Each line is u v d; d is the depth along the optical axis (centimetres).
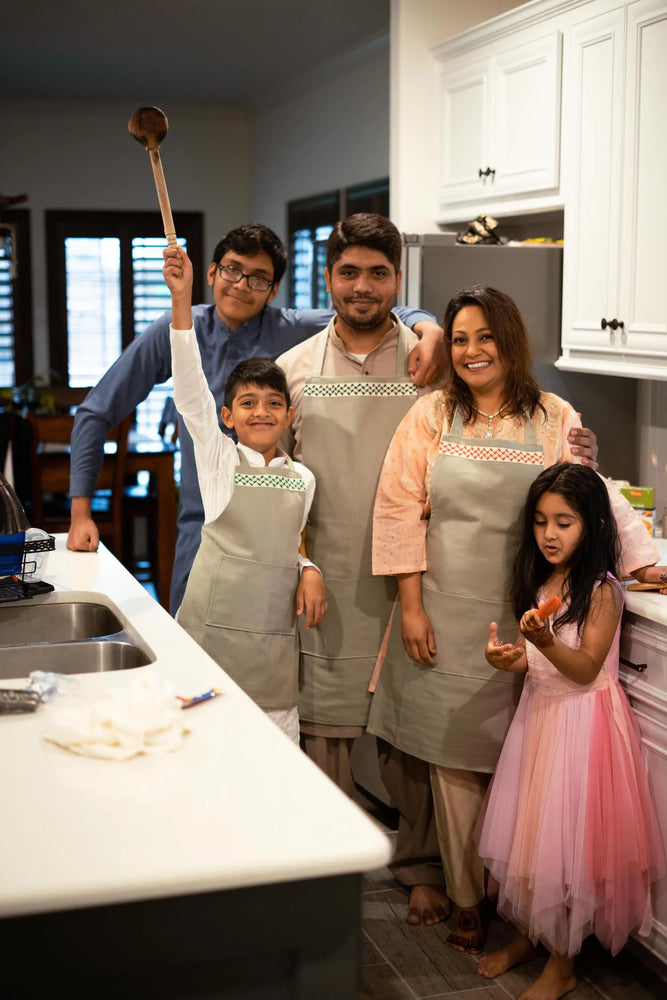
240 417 222
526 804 212
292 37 589
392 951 238
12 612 209
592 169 283
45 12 539
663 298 257
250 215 842
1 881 98
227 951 105
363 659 244
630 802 208
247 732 136
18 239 805
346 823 111
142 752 128
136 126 174
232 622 220
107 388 259
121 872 100
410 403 239
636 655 221
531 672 215
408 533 227
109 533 516
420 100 365
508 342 217
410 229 370
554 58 295
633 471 325
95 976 101
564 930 211
